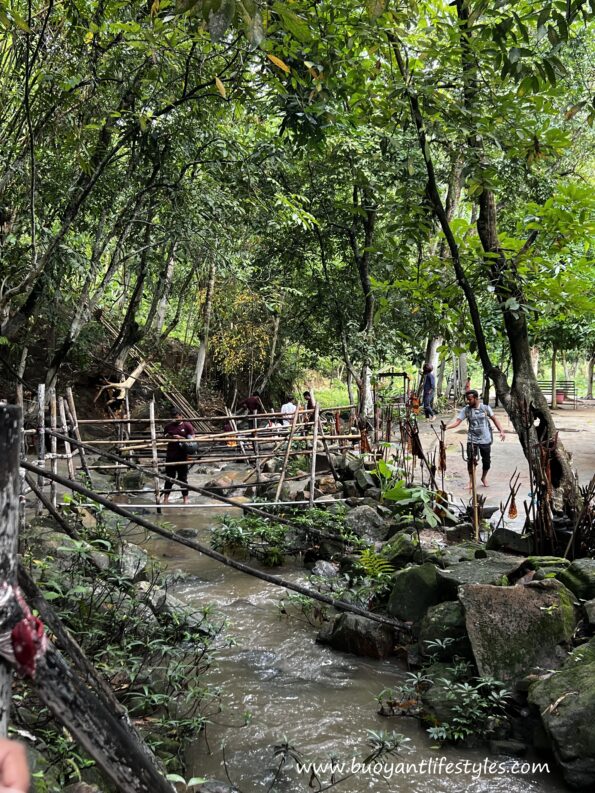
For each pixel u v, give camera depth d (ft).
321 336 57.47
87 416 52.06
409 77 18.69
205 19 8.50
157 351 56.80
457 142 20.88
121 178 29.22
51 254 23.71
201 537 28.12
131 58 22.38
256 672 15.49
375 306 51.06
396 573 18.88
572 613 14.26
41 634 3.27
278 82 18.40
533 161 19.34
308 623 18.74
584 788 10.89
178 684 13.05
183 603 19.13
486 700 12.92
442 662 14.89
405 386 39.99
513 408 20.54
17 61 21.18
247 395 70.85
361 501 28.78
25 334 37.27
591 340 62.34
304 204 47.60
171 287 58.29
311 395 37.58
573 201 19.16
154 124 25.09
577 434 53.78
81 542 15.20
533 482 19.29
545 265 20.74
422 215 21.21
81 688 3.35
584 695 11.46
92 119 24.44
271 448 48.78
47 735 9.57
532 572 16.67
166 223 31.91
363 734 12.94
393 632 16.89
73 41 21.30
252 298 62.64
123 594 16.49
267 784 11.26
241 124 34.68
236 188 35.01
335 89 19.51
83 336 48.96
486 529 24.22
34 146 22.81
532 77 15.30
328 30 17.87
